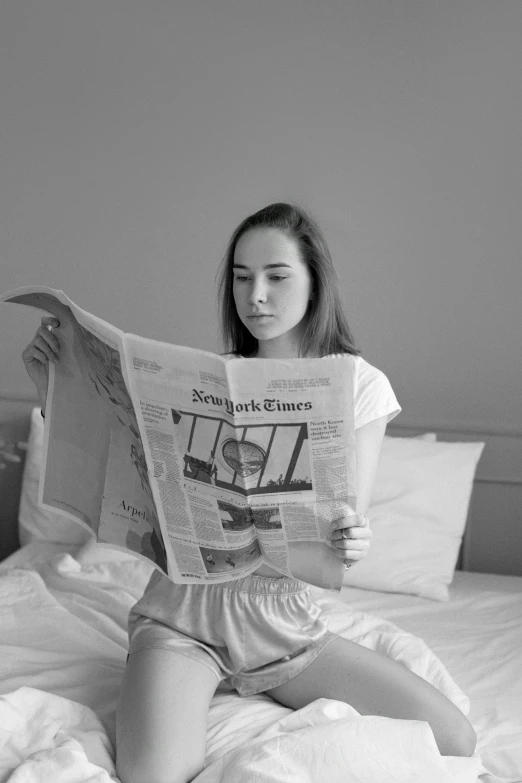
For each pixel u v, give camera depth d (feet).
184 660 4.22
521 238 7.88
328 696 4.36
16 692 4.03
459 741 4.21
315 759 3.64
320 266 4.54
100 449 4.29
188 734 3.91
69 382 4.30
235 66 8.21
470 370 8.09
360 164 8.11
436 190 8.00
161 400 3.69
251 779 3.51
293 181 8.23
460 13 7.81
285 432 3.59
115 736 4.15
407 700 4.26
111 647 5.18
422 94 7.95
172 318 8.51
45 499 4.59
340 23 8.02
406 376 8.22
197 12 8.21
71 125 8.45
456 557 7.29
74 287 8.61
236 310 4.95
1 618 5.41
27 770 3.45
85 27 8.35
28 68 8.45
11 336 8.55
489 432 8.04
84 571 6.66
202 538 4.01
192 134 8.33
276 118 8.20
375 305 8.21
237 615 4.36
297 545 3.98
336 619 5.44
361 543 3.87
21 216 8.59
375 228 8.14
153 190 8.42
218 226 8.36
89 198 8.50
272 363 3.43
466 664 5.50
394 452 7.61
